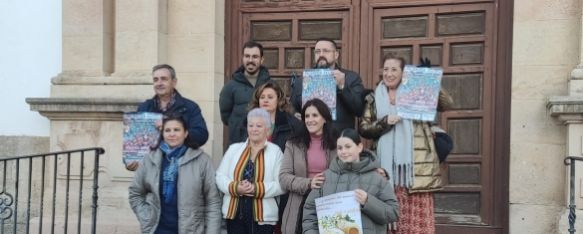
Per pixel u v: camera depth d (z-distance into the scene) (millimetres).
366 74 5801
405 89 4039
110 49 6000
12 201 5098
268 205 3996
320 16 5926
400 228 4070
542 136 5031
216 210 4039
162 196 3959
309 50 5953
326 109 3930
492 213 5441
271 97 4262
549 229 4988
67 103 5750
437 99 4020
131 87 5723
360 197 3551
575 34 4980
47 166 5969
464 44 5598
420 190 4051
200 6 5848
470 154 5531
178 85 5879
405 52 5750
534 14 5078
